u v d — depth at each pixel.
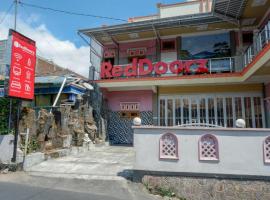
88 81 15.20
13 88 8.80
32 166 9.17
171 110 15.08
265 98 13.16
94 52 16.53
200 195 6.80
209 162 6.90
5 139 9.28
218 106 14.22
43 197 6.18
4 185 7.30
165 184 7.06
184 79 13.83
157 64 14.45
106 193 6.75
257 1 11.61
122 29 15.27
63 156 11.02
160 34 16.14
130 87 15.55
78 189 7.04
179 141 7.14
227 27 14.95
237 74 12.98
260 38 10.50
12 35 8.87
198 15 13.56
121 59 17.30
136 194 6.77
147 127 7.39
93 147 13.56
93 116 14.84
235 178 6.72
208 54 15.43
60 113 12.05
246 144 6.77
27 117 10.87
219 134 6.94
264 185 6.54
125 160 10.30
